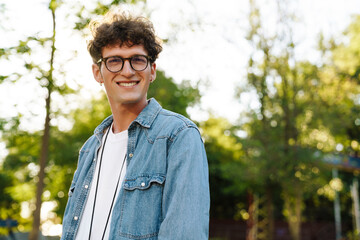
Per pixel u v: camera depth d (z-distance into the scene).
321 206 22.75
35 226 7.64
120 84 1.68
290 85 13.77
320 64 13.79
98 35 1.68
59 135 10.88
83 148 2.00
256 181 14.69
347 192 21.22
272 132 13.75
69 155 12.88
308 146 13.91
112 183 1.69
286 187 14.34
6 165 15.05
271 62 13.58
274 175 13.95
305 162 13.55
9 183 22.09
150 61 1.72
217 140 22.27
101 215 1.66
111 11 1.79
